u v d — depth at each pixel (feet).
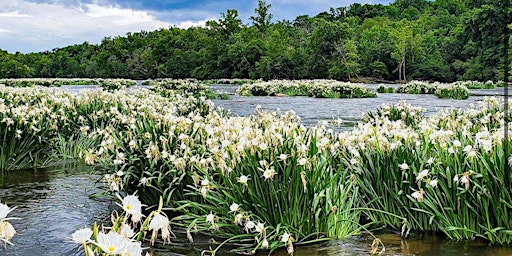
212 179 13.75
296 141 13.14
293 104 66.95
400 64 209.67
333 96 84.79
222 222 13.14
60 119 26.61
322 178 13.09
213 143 15.14
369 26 279.90
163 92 60.08
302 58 223.30
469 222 12.60
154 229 6.31
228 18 295.28
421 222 13.51
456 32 183.62
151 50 296.92
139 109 27.20
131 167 15.66
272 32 265.13
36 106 27.76
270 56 229.86
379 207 14.06
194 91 85.51
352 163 14.21
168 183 15.05
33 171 22.57
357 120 43.73
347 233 13.32
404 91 102.12
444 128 18.15
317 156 13.38
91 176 21.47
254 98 84.02
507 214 12.03
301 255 11.76
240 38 266.57
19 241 13.10
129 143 16.29
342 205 13.32
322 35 216.13
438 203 12.76
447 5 265.75
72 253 12.25
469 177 12.31
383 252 11.81
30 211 15.97
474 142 14.17
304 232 12.83
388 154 13.79
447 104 63.67
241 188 12.90
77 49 351.67
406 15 315.78
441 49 203.31
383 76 219.20
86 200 17.38
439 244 12.35
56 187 19.36
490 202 12.19
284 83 104.83
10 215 15.47
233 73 247.70
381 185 13.92
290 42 257.14
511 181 11.81
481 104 22.75
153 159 15.51
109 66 297.33
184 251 12.23
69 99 29.94
